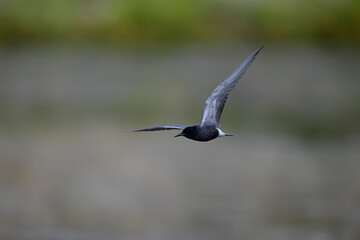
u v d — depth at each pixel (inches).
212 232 643.5
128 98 1104.2
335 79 1232.2
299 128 964.0
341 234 639.8
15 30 1446.9
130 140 908.0
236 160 837.8
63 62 1322.6
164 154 860.6
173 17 1498.5
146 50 1430.9
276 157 845.2
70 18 1478.8
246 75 1254.9
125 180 777.6
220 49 1435.8
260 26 1512.1
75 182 771.4
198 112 1042.7
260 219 667.4
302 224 661.3
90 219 676.1
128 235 646.5
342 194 737.6
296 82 1208.8
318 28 1520.7
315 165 818.2
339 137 924.0
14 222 665.6
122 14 1489.9
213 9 1525.6
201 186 757.3
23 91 1131.3
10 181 767.7
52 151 863.7
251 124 976.9
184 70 1283.2
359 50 1465.3
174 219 671.1
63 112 1026.7
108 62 1327.5
